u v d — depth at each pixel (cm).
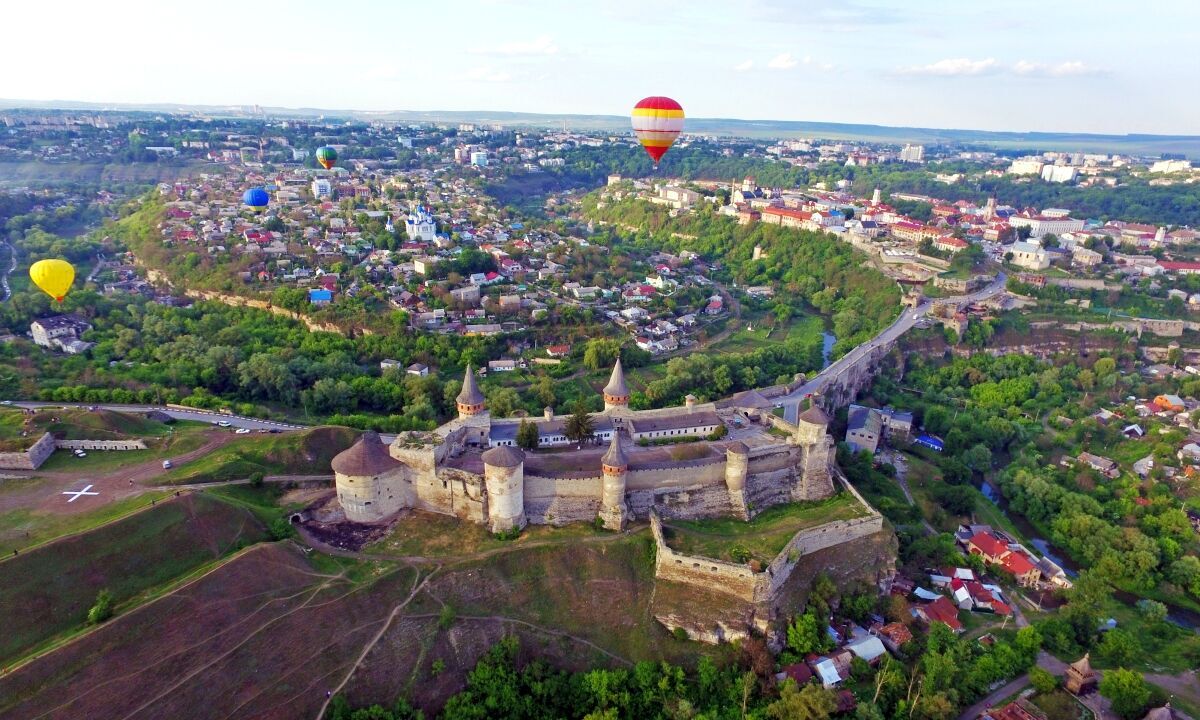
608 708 11125
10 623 10150
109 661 9906
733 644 12181
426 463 13800
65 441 14762
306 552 12556
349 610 11550
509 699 10981
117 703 9594
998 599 14075
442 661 11356
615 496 13688
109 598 10731
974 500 17675
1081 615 13200
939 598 13850
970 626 13362
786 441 15612
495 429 15938
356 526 13450
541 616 12250
